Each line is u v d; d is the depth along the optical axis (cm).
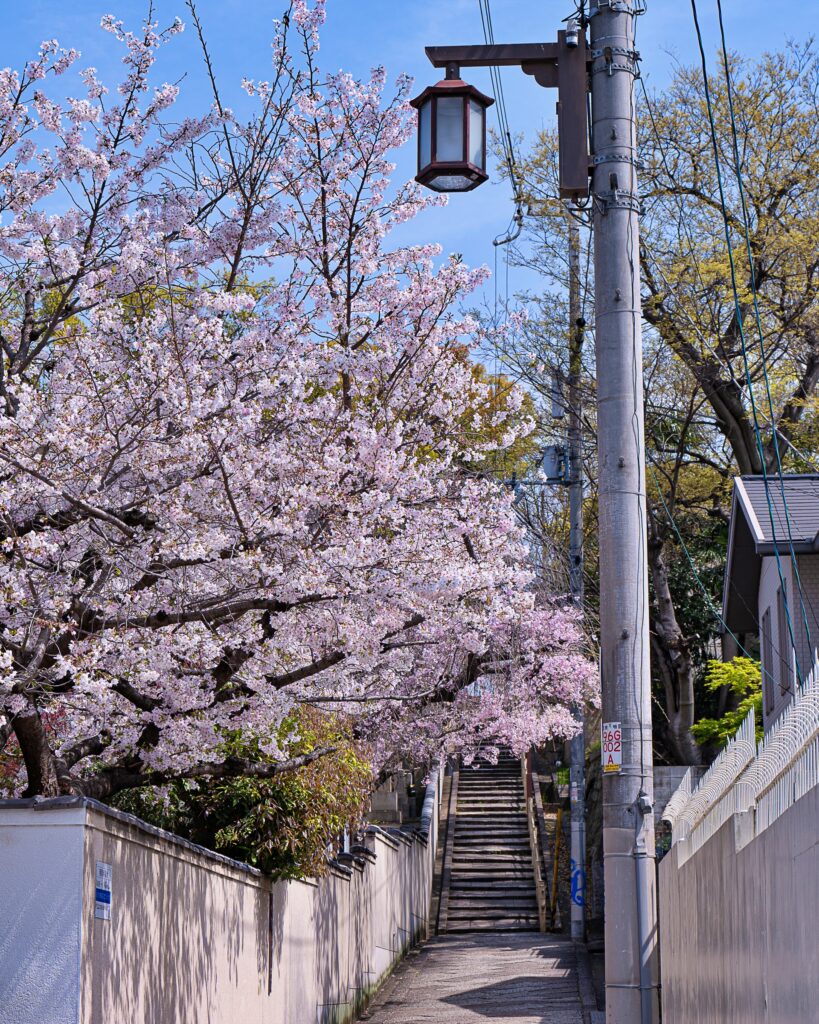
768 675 1938
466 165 809
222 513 891
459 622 1116
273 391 894
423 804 2864
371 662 1018
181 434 842
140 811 1116
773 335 2438
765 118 2488
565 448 2306
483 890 2609
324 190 1055
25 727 812
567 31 826
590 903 2450
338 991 1506
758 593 2047
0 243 930
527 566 2020
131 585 841
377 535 1020
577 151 825
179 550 798
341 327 1050
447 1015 1538
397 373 1063
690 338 2438
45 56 968
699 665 2898
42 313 1061
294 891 1302
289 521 873
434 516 1051
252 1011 1119
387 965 1923
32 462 772
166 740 920
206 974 981
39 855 728
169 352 842
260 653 915
